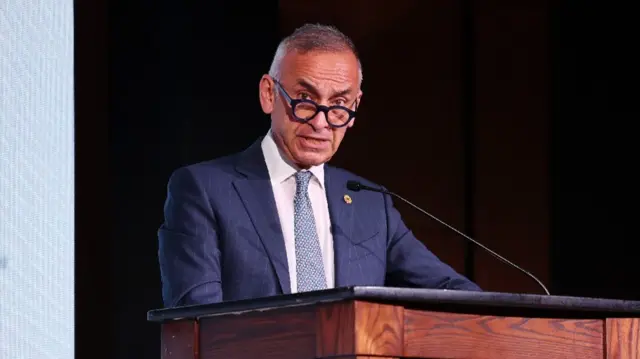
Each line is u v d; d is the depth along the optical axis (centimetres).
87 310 1168
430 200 1513
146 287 1203
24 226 1023
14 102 1038
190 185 834
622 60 1509
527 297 603
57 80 1065
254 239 816
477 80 1540
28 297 1014
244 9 1302
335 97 843
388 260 901
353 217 870
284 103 843
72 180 1060
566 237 1520
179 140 1239
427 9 1532
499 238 1523
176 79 1248
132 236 1205
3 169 1023
